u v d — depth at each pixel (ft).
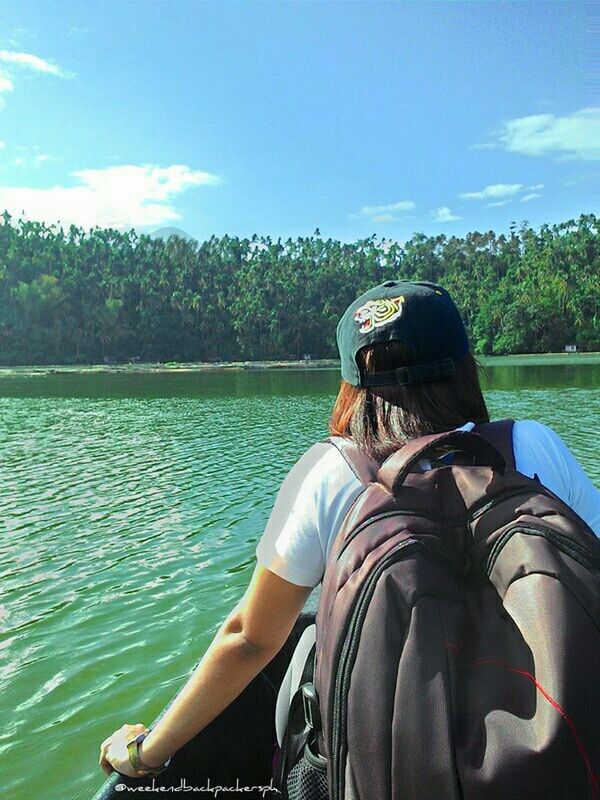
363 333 5.04
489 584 3.94
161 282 488.85
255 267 526.98
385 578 3.86
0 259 466.29
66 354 437.17
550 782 3.26
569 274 420.36
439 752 3.40
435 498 4.27
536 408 84.43
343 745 3.79
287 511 4.91
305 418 81.82
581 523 4.09
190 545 28.89
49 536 30.81
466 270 525.75
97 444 61.00
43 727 15.55
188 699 5.22
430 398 4.99
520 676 3.54
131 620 21.22
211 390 146.92
